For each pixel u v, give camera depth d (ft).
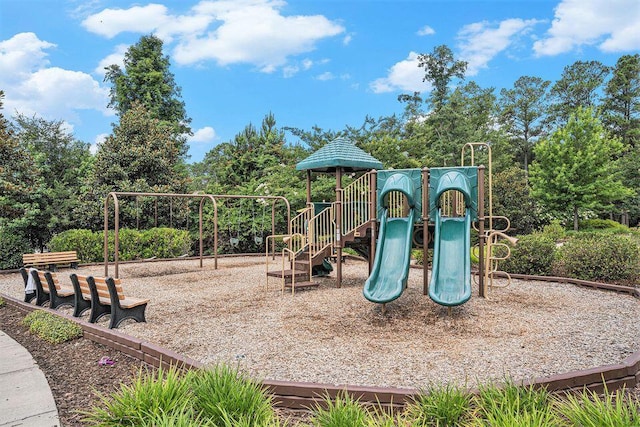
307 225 32.04
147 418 8.87
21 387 12.67
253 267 41.47
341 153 29.60
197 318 20.35
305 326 18.47
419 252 39.24
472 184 24.77
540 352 14.56
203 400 9.52
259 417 9.16
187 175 71.15
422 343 15.85
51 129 69.51
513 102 133.90
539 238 31.86
